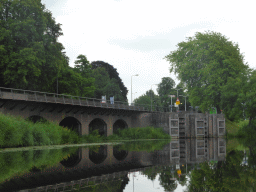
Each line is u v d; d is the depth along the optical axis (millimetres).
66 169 13336
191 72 63469
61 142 36031
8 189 8516
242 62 63938
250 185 8727
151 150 26156
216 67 60969
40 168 13586
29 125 29781
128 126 59500
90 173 11945
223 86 59031
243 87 59375
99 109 49969
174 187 8453
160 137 55375
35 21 42438
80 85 69688
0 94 33469
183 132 60281
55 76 48312
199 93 63500
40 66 43906
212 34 65000
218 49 62062
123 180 9922
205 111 63625
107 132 53375
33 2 42562
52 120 41719
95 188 8477
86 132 48281
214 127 61312
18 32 40406
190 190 8000
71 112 45312
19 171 12555
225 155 20094
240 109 58938
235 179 9750
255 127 59750
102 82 101000
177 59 67875
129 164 15164
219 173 11172
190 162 15594
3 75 40625
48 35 45781
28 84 44938
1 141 24938
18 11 41688
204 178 10016
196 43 64000
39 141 30484
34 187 8797
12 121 27156
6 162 15680
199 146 32250
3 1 41844
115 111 54500
